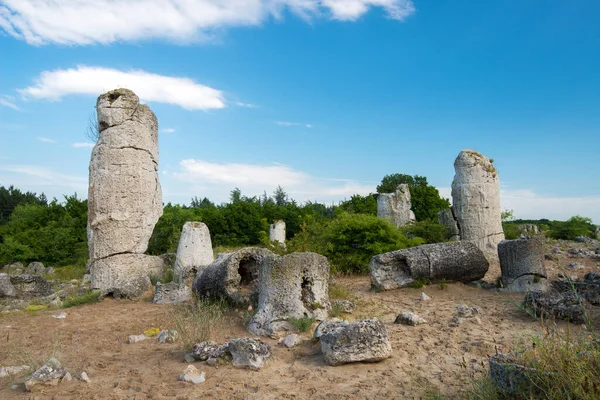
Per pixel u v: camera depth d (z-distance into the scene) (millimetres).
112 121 11555
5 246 24672
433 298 10125
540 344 4406
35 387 4832
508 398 4043
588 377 3627
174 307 9250
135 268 11578
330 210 52938
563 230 27438
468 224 15438
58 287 14695
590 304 7668
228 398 4660
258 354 5559
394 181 51094
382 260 11188
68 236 26516
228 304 8805
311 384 5000
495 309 8727
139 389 4895
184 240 11625
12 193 57906
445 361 5684
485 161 15695
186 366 5637
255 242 34594
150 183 12047
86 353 6293
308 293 7746
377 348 5605
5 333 7590
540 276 10383
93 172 11617
